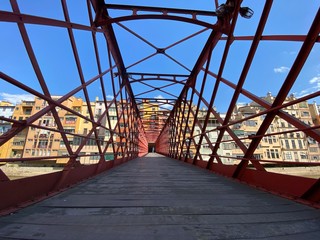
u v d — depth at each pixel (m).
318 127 2.25
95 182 4.23
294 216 2.07
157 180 4.61
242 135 31.12
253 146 3.84
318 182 2.44
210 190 3.44
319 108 39.03
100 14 5.24
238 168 4.51
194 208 2.32
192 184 4.06
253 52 3.85
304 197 2.66
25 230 1.61
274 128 32.56
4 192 2.09
